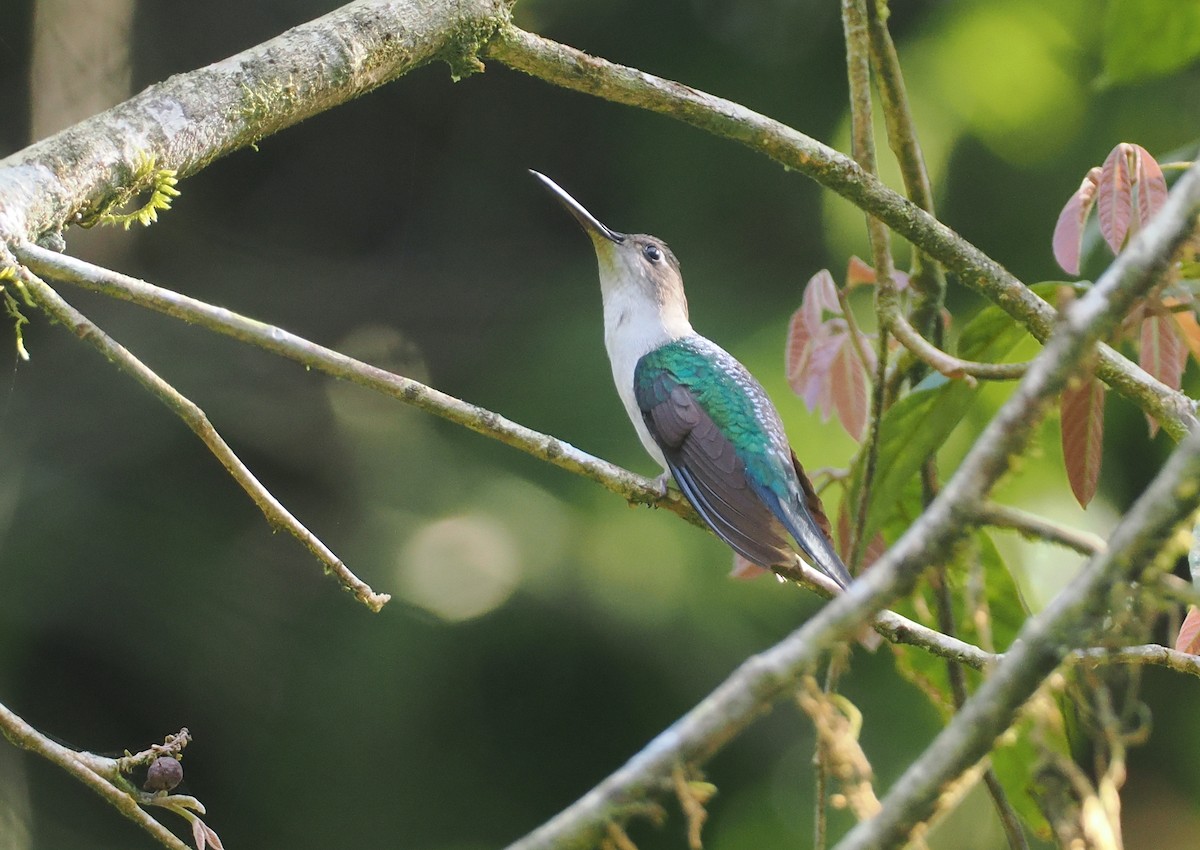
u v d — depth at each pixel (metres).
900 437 6.07
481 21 4.88
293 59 4.60
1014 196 12.26
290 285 15.25
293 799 12.20
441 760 12.27
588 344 13.19
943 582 5.88
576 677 11.91
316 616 12.64
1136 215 5.03
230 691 12.48
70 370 13.60
